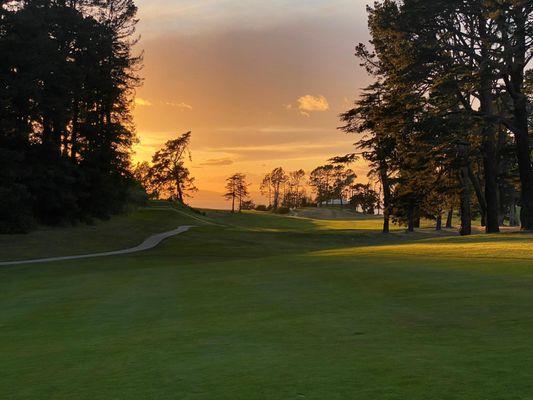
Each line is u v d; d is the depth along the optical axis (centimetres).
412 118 3603
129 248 4419
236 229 6219
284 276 1716
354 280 1490
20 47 4128
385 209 5253
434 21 3422
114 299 1440
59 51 4609
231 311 1137
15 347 912
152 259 3391
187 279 1833
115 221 5809
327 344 785
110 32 5094
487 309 971
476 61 3366
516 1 2830
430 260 1886
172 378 646
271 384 595
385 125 3988
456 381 566
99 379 665
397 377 593
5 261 3253
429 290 1230
